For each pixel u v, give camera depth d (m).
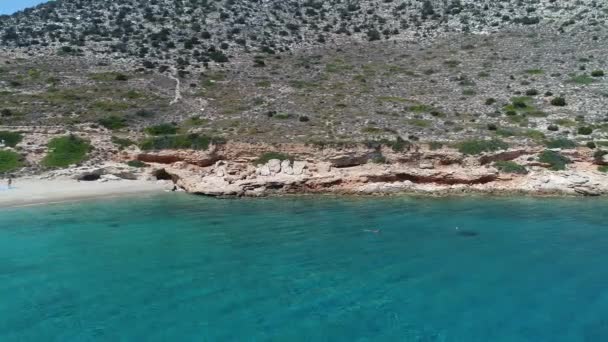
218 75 92.25
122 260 31.41
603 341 21.02
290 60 100.81
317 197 52.69
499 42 103.31
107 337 21.28
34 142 62.56
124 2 132.75
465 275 28.70
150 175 61.12
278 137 60.59
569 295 25.83
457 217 43.03
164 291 26.23
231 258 31.78
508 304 24.72
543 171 54.03
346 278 28.20
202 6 129.50
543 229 38.94
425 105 74.44
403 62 97.44
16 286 26.92
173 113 75.06
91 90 82.94
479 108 72.50
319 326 22.34
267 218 43.09
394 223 41.00
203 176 56.75
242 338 21.20
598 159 54.19
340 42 111.88
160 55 102.00
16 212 45.62
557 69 86.06
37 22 121.38
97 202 50.34
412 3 132.12
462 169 54.62
